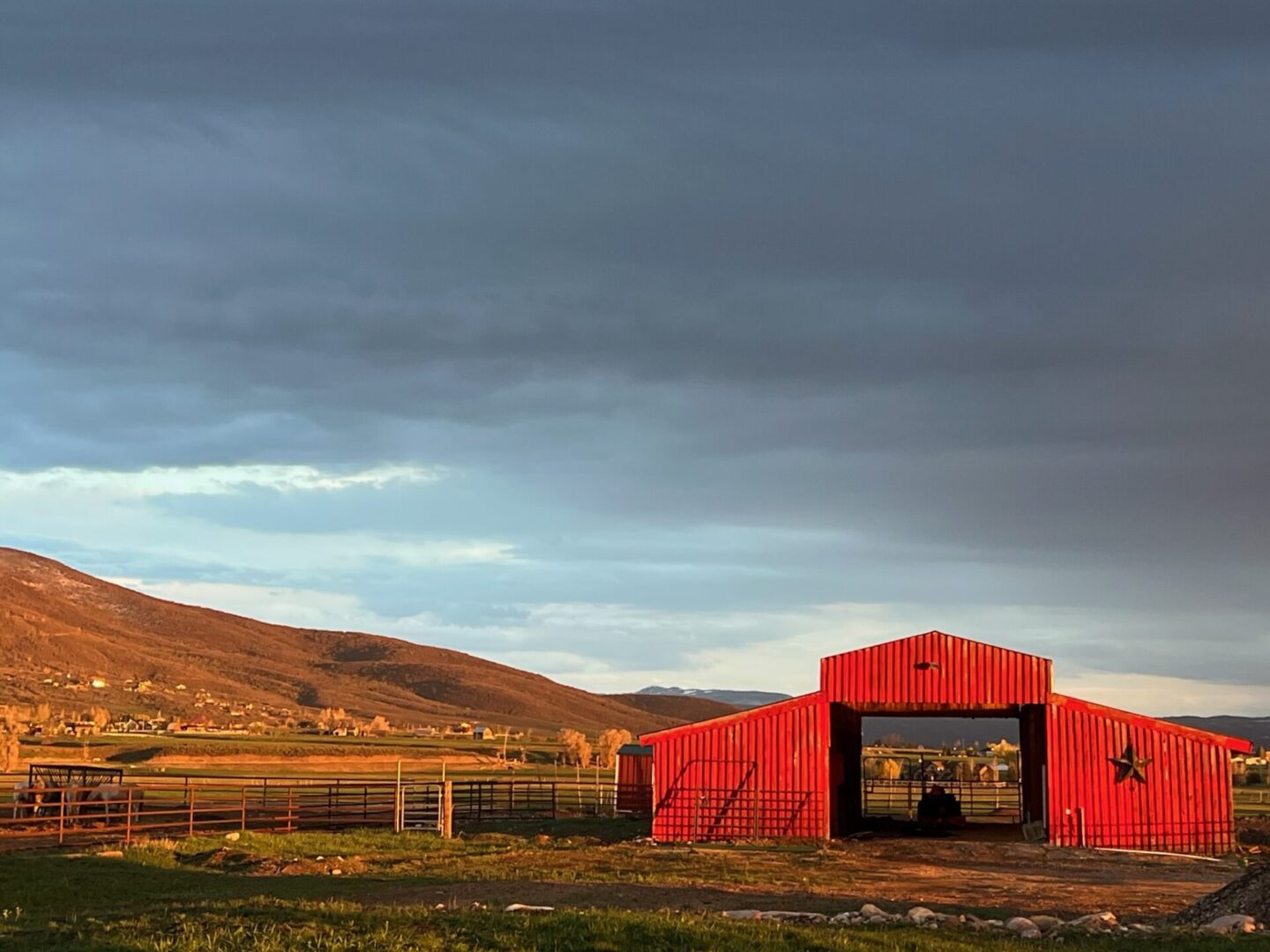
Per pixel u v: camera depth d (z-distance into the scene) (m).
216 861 34.22
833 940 18.11
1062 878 32.47
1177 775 41.47
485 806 61.97
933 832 47.25
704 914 22.14
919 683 43.16
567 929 17.67
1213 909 23.91
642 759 60.19
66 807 45.44
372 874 31.48
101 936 17.84
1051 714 42.06
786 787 42.81
